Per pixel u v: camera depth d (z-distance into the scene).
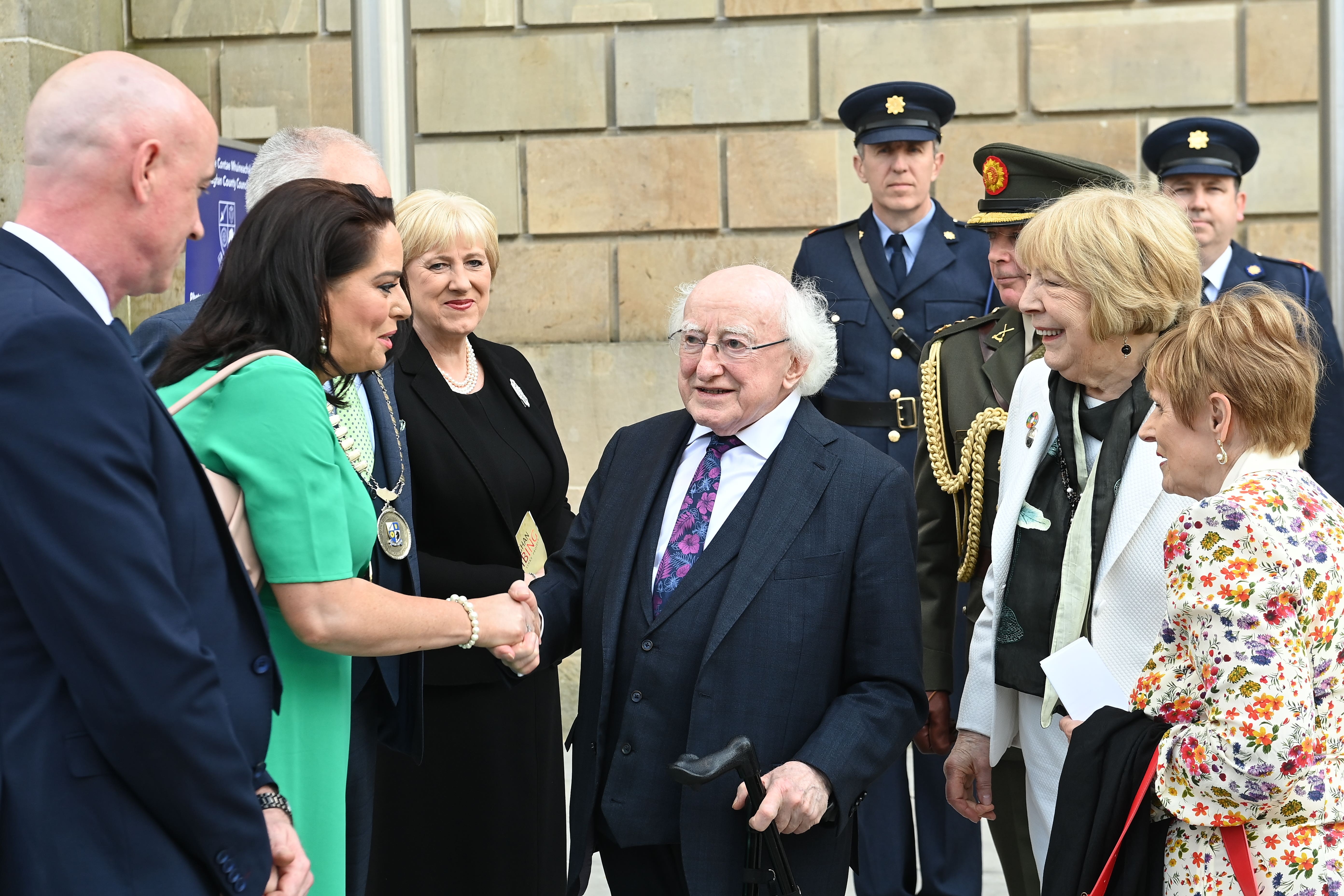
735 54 6.08
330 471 1.96
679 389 2.41
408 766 2.94
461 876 2.97
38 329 1.50
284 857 1.78
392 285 2.11
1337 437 3.53
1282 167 5.86
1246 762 1.81
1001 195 3.24
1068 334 2.35
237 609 1.75
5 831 1.53
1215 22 5.85
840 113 4.77
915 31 5.99
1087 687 2.20
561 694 5.89
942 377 3.03
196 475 1.71
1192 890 1.92
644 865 2.38
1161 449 2.08
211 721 1.56
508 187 6.22
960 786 2.56
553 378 6.13
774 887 2.11
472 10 6.17
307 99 6.24
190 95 1.73
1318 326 2.41
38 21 5.17
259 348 1.96
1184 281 2.32
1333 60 3.68
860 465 2.34
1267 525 1.86
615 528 2.45
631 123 6.14
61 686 1.54
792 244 6.12
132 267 1.69
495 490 3.10
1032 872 2.63
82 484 1.49
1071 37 5.92
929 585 2.98
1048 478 2.46
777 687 2.22
